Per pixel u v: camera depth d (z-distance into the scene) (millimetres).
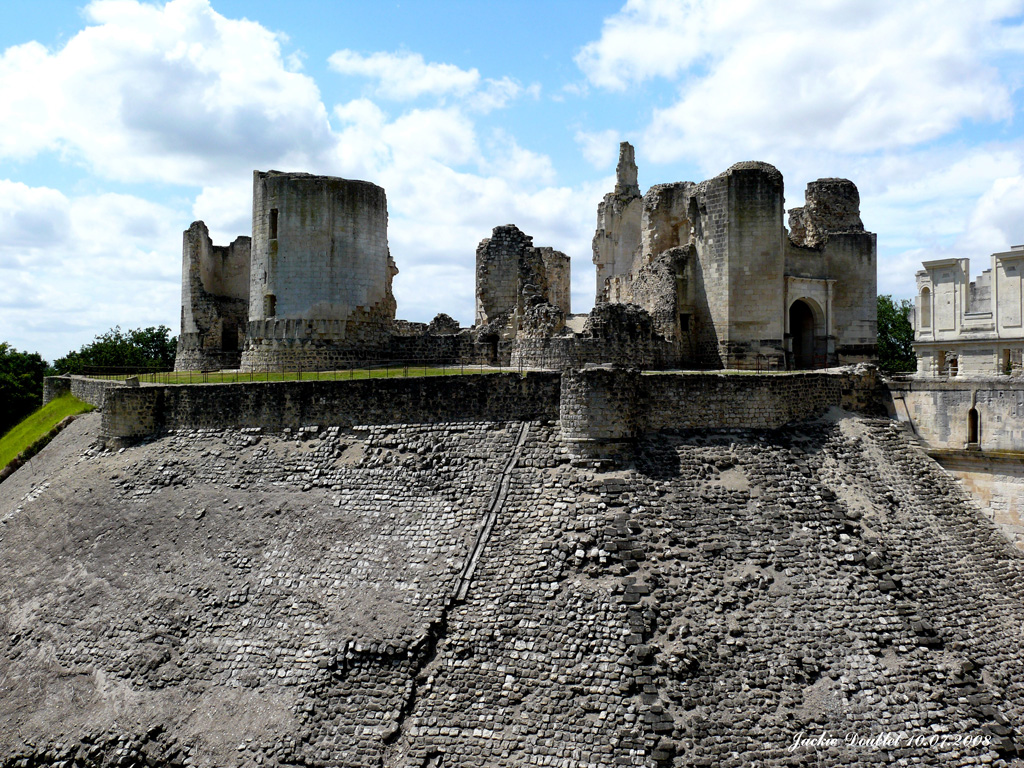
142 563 33875
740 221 46906
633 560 28656
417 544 31203
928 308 50562
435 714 25766
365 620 28719
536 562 29141
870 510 32406
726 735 24156
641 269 51875
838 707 25125
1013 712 25875
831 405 38375
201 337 61906
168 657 29688
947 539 32344
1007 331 45406
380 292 51469
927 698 25609
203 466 38250
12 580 35906
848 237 51188
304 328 48406
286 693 27359
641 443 33656
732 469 33250
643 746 23797
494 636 27297
